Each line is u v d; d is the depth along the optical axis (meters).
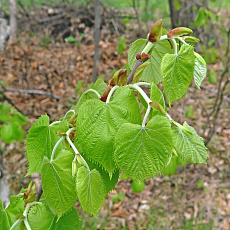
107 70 8.20
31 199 0.86
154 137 0.67
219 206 4.64
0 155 2.96
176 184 4.80
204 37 6.89
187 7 5.25
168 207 4.63
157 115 0.68
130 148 0.67
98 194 0.71
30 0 10.45
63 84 7.70
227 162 5.38
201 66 0.85
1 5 10.56
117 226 4.29
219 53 7.07
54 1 10.70
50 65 8.47
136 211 4.57
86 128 0.71
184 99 5.85
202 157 0.77
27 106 6.69
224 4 8.85
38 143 0.83
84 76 8.01
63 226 0.86
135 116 0.72
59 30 10.15
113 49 8.93
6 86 6.96
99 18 4.11
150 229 4.26
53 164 0.73
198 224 4.20
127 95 0.72
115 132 0.70
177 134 0.77
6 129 3.19
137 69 0.81
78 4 10.51
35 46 9.52
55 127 0.83
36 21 10.22
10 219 0.87
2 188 2.91
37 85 7.62
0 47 9.27
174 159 2.47
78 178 0.69
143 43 0.96
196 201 4.71
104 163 0.70
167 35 0.84
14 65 8.45
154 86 0.73
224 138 5.77
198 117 5.99
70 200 0.74
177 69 0.76
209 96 6.57
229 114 6.26
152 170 0.67
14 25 9.76
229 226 4.30
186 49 0.77
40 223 0.85
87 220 4.05
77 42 9.82
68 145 0.77
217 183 5.05
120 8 10.04
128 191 4.91
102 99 0.79
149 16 7.87
